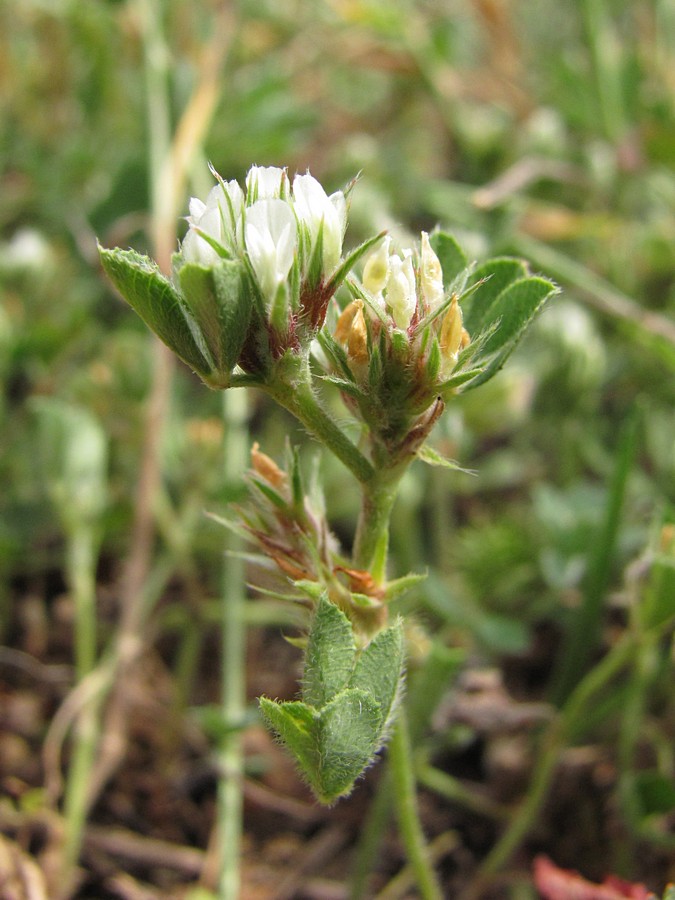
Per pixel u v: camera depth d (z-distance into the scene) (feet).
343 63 0.60
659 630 0.29
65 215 0.52
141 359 0.42
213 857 0.33
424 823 0.34
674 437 0.43
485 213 0.51
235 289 0.17
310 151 0.60
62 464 0.37
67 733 0.36
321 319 0.18
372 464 0.20
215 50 0.50
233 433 0.41
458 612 0.35
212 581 0.42
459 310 0.19
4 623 0.40
